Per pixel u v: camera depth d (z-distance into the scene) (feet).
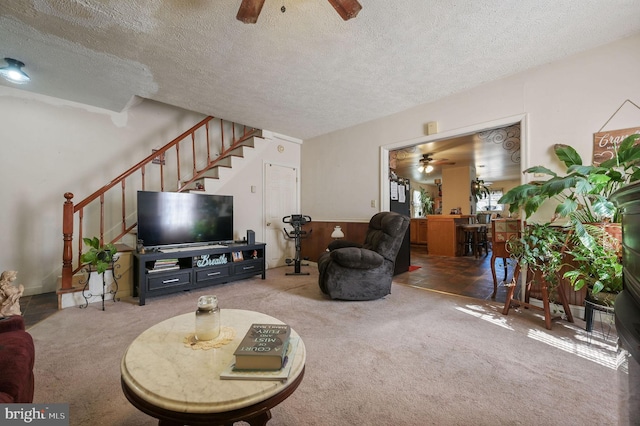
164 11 6.27
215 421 2.61
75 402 4.47
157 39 7.32
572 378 5.17
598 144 8.00
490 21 6.81
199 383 2.90
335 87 10.32
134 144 13.08
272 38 7.35
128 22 6.63
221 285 11.89
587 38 7.61
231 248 11.77
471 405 4.46
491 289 11.35
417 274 14.16
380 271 9.80
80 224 9.80
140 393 2.77
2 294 4.64
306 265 16.44
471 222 22.91
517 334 7.05
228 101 11.57
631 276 2.83
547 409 4.36
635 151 6.71
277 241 16.40
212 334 3.87
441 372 5.39
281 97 11.18
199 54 8.07
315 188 16.74
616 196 3.07
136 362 3.28
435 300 9.86
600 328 7.39
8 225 10.31
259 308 8.97
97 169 12.05
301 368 3.25
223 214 12.66
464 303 9.52
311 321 7.89
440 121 11.41
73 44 7.50
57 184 11.18
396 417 4.20
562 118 8.60
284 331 3.69
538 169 7.99
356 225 14.51
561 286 7.86
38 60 8.29
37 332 7.14
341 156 15.33
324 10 6.32
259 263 12.91
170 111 14.25
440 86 10.34
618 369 2.95
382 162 13.51
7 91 10.24
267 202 15.89
